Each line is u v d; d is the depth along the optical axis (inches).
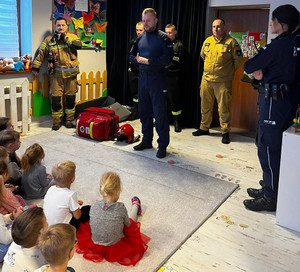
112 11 223.8
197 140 187.6
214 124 216.1
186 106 207.2
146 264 86.7
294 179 100.2
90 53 219.8
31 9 182.4
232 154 167.9
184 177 138.9
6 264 67.8
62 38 186.7
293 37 98.7
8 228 86.6
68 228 60.4
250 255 92.0
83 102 218.4
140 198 120.1
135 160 155.5
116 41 228.1
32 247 66.6
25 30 188.4
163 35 147.7
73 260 87.5
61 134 189.6
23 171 113.8
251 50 190.2
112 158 156.9
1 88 172.9
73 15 202.4
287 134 98.7
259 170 149.1
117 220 86.1
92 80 223.9
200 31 192.5
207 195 124.0
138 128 206.4
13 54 191.0
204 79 184.1
